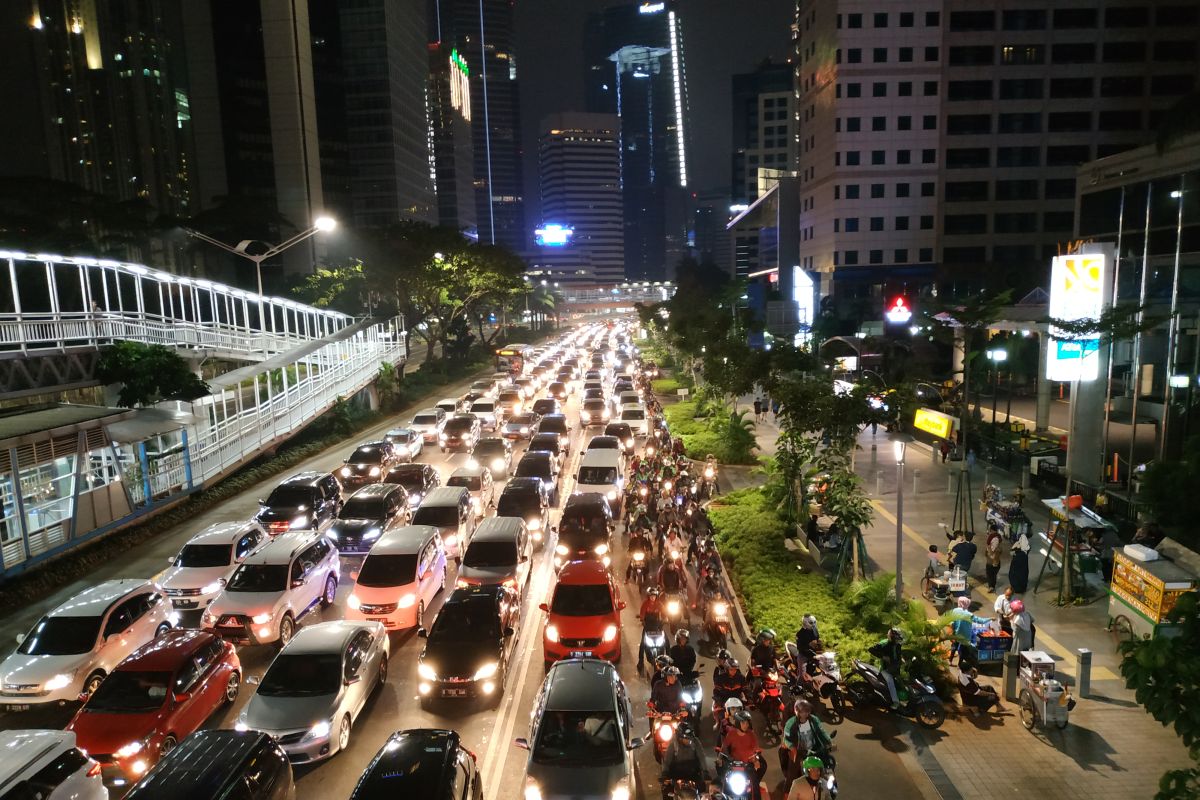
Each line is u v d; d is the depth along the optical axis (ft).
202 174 386.73
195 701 42.11
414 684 48.32
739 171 635.25
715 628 51.37
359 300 244.01
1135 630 48.70
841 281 273.33
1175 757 37.93
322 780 38.17
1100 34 262.06
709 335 148.05
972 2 262.06
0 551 65.05
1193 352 86.38
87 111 340.39
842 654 46.57
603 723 35.99
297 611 56.18
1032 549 67.72
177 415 91.50
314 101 409.69
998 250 271.49
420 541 60.03
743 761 33.50
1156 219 93.97
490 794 36.91
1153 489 51.29
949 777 36.73
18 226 170.30
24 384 94.84
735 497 85.71
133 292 209.77
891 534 73.67
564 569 53.21
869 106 267.18
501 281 250.98
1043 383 122.62
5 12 306.76
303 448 125.49
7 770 31.63
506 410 158.30
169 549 78.89
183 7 376.89
